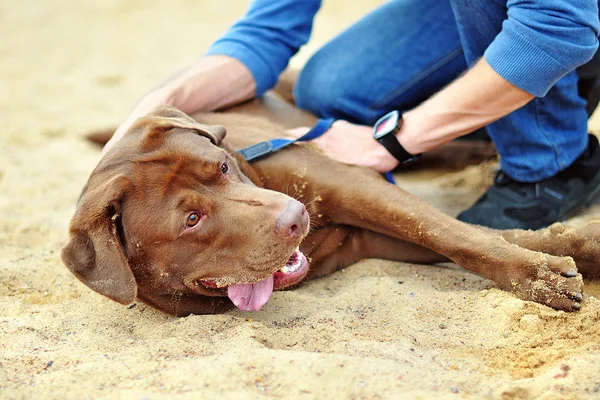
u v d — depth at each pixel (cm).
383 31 407
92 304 326
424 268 344
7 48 950
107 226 283
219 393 221
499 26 339
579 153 361
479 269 308
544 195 361
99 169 296
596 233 309
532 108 346
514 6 300
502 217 366
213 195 294
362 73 410
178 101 372
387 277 327
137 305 322
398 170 471
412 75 404
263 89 407
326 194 338
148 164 291
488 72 309
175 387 228
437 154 452
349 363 234
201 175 294
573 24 288
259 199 290
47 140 608
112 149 302
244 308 301
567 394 222
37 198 486
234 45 394
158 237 290
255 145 343
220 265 294
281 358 237
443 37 394
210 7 1106
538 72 297
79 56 900
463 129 332
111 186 285
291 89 500
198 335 278
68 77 807
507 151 362
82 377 243
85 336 286
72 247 283
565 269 285
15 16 1111
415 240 325
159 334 285
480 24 340
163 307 311
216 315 296
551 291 284
